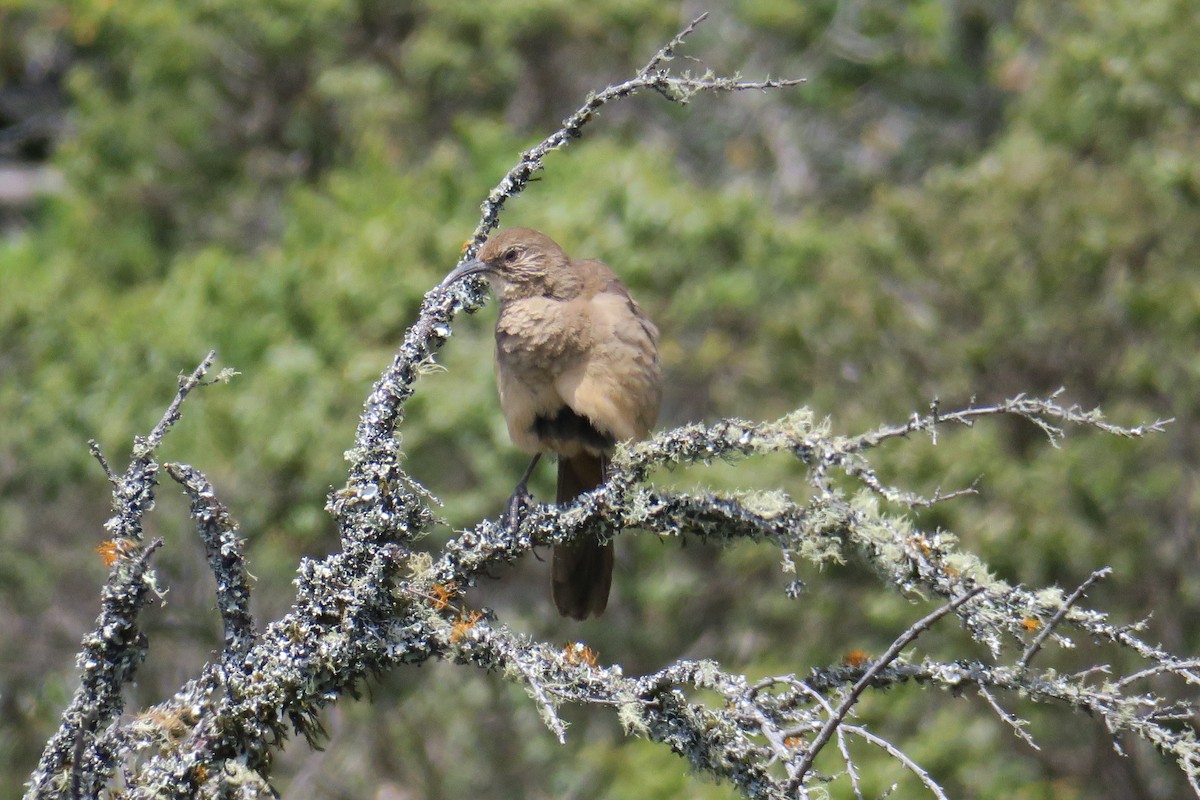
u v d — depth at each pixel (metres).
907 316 13.97
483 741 14.30
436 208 14.43
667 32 16.81
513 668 5.73
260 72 17.00
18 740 13.21
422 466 13.57
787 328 13.97
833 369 14.06
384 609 5.90
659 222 13.91
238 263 14.94
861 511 5.57
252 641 5.78
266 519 13.19
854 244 14.34
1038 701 5.42
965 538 13.14
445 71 16.39
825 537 5.58
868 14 17.44
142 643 5.57
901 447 13.34
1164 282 13.69
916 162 17.72
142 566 5.51
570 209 13.91
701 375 14.23
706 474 13.28
